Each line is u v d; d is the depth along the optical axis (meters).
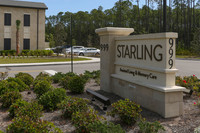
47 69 16.27
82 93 7.31
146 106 5.47
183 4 63.06
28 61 23.19
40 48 37.47
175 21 75.19
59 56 32.81
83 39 92.12
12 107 4.83
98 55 35.69
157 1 67.56
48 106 5.49
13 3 36.25
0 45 35.31
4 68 16.95
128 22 78.12
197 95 6.75
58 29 36.50
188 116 4.87
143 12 77.12
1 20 35.00
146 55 5.57
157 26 67.81
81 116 3.93
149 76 5.44
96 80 9.16
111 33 7.21
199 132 3.57
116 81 7.07
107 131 3.43
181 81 7.70
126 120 4.35
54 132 3.70
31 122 3.60
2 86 6.47
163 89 4.68
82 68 17.14
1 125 4.44
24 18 36.19
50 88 6.54
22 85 7.62
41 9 37.03
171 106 4.83
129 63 6.41
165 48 4.83
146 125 3.82
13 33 35.88
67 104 4.83
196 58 32.91
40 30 37.25
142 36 5.59
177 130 4.06
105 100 5.26
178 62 24.08
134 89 5.99
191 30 58.19
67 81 7.97
